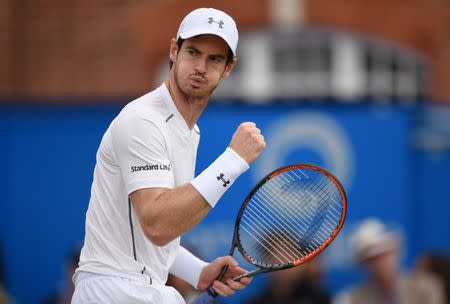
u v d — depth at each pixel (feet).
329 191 52.24
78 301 46.83
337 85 109.40
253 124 45.44
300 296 83.87
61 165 94.89
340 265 95.61
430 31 106.63
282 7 104.17
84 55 103.60
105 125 95.50
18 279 94.27
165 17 103.09
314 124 96.53
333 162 96.84
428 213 99.66
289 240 54.13
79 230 94.79
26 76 103.60
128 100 103.09
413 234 98.68
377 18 105.70
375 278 82.38
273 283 84.38
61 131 95.04
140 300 46.03
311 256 49.16
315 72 109.29
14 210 94.43
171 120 45.85
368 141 97.50
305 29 105.70
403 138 97.81
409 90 108.27
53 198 94.68
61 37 103.71
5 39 103.09
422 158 100.37
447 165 100.42
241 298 91.97
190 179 47.52
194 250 80.02
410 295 81.97
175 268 51.37
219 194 44.24
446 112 101.24
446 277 84.84
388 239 82.28
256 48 108.17
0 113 94.68
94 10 103.45
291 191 52.34
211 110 93.71
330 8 104.83
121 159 45.01
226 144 93.66
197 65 44.83
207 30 44.57
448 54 106.93
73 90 103.71
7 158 94.53
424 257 86.02
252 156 44.80
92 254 46.96
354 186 97.25
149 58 103.35
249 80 108.37
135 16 103.35
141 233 46.34
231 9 103.86
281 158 95.76
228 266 50.26
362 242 82.38
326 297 84.48
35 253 94.27
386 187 97.60
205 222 92.43
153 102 45.85
